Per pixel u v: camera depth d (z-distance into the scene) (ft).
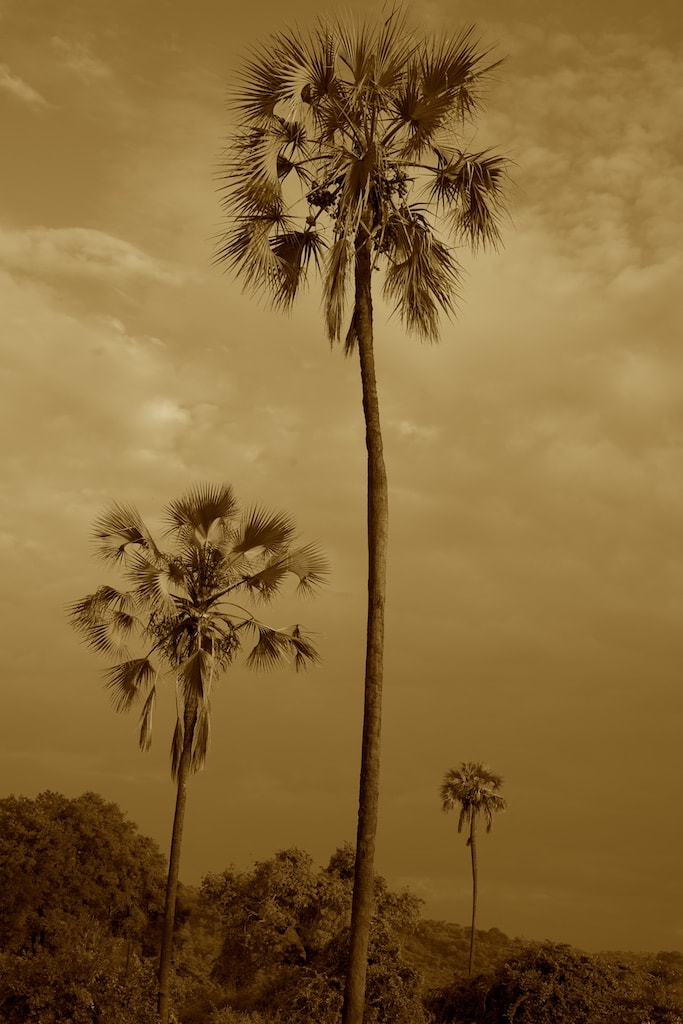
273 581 85.76
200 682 80.12
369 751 43.52
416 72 49.98
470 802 192.44
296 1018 105.60
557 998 98.17
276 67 50.03
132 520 83.41
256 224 53.06
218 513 86.53
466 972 177.27
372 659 44.60
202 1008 122.52
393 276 51.72
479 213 52.47
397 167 51.39
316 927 148.56
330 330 47.09
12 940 164.55
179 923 189.16
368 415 48.14
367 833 42.63
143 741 82.12
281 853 156.35
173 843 78.69
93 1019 76.54
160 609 81.66
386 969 106.93
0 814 177.78
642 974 102.63
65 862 172.45
